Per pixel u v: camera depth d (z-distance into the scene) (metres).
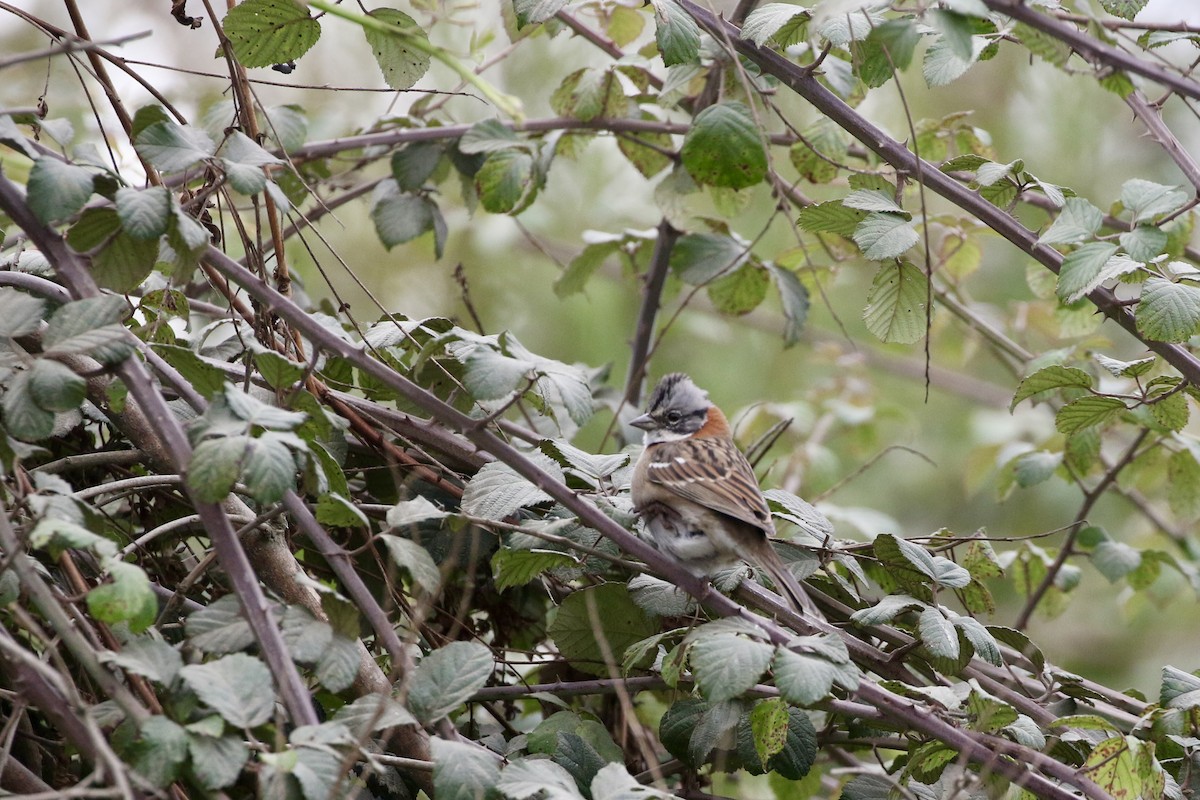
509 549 7.04
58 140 6.70
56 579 6.66
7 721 6.16
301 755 5.03
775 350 16.44
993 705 6.40
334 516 6.18
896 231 7.33
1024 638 7.71
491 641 8.87
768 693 7.01
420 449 8.20
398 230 10.16
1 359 5.98
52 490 5.53
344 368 8.56
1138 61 6.68
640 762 8.10
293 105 9.72
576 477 8.12
